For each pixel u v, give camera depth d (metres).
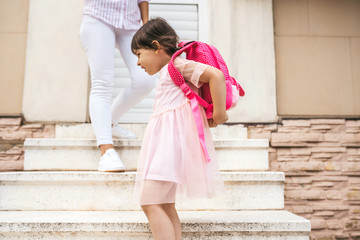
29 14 2.60
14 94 2.54
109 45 1.93
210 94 1.32
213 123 1.38
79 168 2.01
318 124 2.51
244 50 2.63
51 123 2.51
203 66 1.25
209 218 1.51
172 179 1.19
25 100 2.50
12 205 1.72
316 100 2.61
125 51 2.03
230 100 1.29
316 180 2.41
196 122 1.28
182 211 1.73
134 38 1.38
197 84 1.27
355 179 2.41
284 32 2.69
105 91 1.93
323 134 2.48
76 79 2.56
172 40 1.36
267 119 2.54
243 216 1.57
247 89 2.57
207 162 1.27
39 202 1.73
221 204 1.77
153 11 2.94
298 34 2.69
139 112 2.86
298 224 1.43
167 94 1.36
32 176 1.72
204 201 1.76
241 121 2.53
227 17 2.67
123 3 1.97
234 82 1.45
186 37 2.93
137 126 2.44
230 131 2.48
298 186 2.40
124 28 1.97
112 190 1.75
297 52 2.66
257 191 1.78
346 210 2.37
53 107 2.52
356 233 2.33
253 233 1.42
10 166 2.40
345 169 2.42
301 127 2.51
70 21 2.62
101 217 1.52
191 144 1.28
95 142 2.01
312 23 2.70
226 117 1.27
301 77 2.63
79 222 1.40
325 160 2.44
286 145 2.46
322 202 2.38
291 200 2.38
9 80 2.55
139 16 2.09
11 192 1.73
